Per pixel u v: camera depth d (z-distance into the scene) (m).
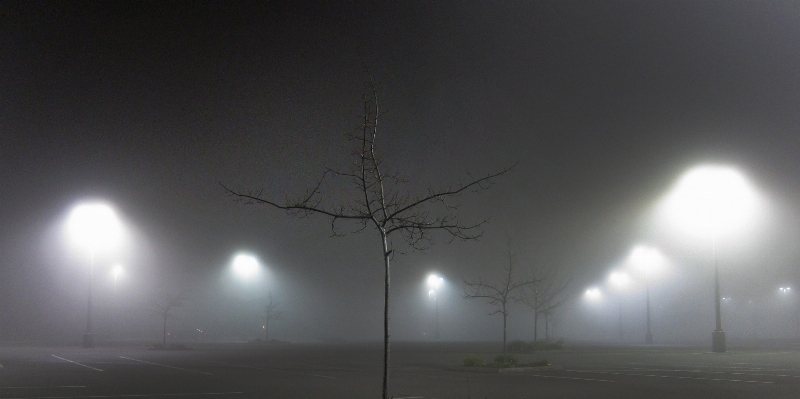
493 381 26.95
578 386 24.61
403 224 11.53
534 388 23.86
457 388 24.05
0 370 32.19
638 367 34.78
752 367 34.50
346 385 25.27
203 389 23.45
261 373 31.11
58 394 21.42
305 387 24.45
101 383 25.44
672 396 21.20
